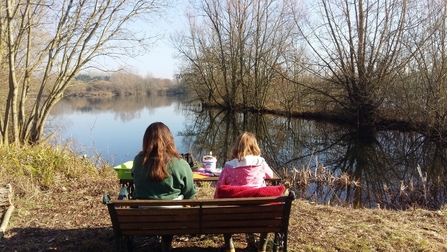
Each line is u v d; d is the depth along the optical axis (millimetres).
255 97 28984
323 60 19703
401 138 17406
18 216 4539
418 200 7953
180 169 3248
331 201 8172
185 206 3178
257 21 27203
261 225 3209
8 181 5676
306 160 13898
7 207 4746
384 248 3705
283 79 26016
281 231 3252
